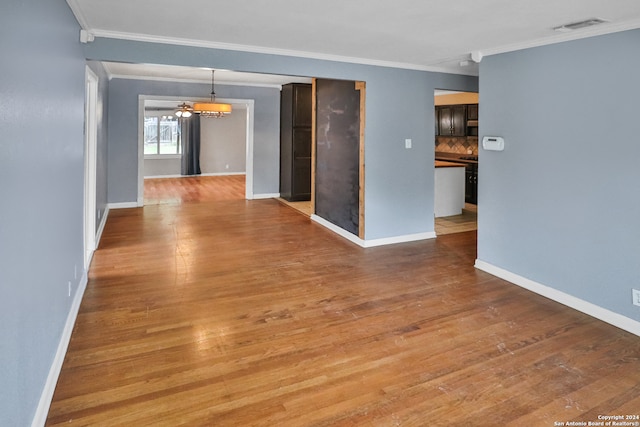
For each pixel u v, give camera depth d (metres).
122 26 3.50
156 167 12.89
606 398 2.24
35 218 1.98
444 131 8.83
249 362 2.59
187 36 3.81
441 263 4.68
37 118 2.02
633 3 2.62
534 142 3.72
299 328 3.07
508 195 4.03
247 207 8.03
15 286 1.65
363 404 2.19
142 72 7.07
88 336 2.88
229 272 4.31
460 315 3.31
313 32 3.62
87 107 4.37
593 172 3.24
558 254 3.57
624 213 3.05
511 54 3.90
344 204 5.85
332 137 6.12
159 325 3.08
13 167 1.64
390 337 2.94
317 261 4.73
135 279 4.04
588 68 3.23
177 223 6.58
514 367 2.55
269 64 4.36
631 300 3.03
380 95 5.18
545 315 3.31
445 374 2.47
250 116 8.74
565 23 3.09
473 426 2.03
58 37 2.52
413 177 5.57
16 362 1.65
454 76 5.66
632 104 2.95
